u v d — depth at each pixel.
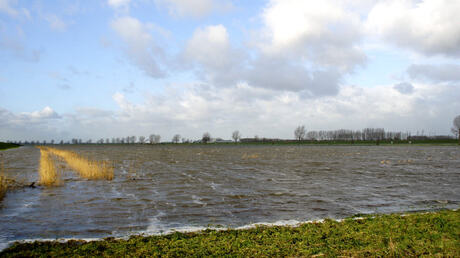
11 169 30.97
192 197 15.82
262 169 30.53
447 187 18.97
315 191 17.56
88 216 11.90
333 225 9.34
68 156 41.75
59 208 13.26
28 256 6.97
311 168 31.44
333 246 7.38
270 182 21.25
